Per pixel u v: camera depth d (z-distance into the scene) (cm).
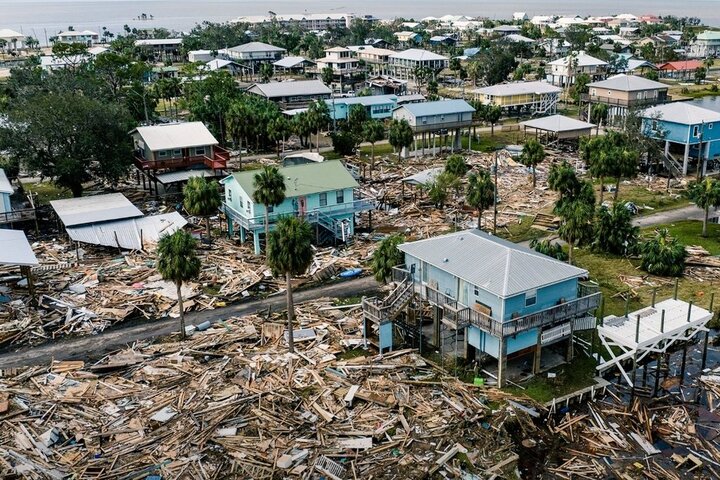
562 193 7094
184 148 8312
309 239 4400
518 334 4244
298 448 3628
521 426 3906
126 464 3472
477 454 3619
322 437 3712
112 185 8400
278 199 5828
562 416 4081
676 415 4116
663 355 4716
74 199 7350
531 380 4353
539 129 10838
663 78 19050
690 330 4625
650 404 4238
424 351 4694
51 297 5466
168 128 8494
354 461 3531
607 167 7462
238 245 6775
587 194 6788
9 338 4850
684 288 5694
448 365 4506
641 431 3962
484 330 4228
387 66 19975
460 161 7819
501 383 4259
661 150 9450
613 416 4103
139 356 4556
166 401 4025
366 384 4219
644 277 5912
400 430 3794
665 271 5919
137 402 4034
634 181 9056
